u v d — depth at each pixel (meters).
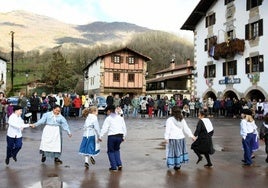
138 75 57.97
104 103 35.50
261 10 31.72
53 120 10.23
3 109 20.48
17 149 10.16
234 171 9.68
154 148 13.55
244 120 10.91
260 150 13.59
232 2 35.50
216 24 37.97
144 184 8.12
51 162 10.45
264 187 7.99
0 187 7.66
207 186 8.02
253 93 33.31
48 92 70.25
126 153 12.35
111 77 56.66
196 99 33.53
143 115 31.31
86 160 9.84
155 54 107.81
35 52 122.56
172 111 9.84
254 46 32.50
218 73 37.47
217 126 22.98
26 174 8.90
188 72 58.78
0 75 63.19
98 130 9.84
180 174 9.20
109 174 9.08
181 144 9.76
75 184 8.03
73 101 28.73
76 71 97.12
